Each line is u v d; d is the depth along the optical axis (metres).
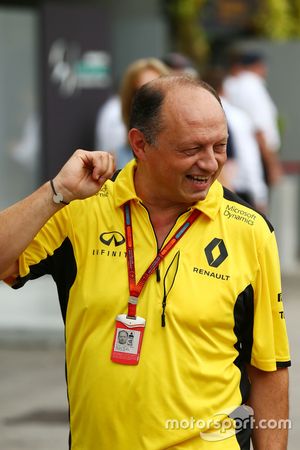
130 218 8.02
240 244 7.95
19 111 25.42
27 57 25.36
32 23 25.30
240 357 8.11
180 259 7.86
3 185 25.52
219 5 34.81
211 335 7.79
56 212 7.81
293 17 38.00
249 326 8.06
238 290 7.86
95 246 7.98
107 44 25.73
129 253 7.92
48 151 25.30
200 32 34.78
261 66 25.81
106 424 7.75
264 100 25.20
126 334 7.74
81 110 25.56
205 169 7.64
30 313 21.16
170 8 34.53
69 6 25.30
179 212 7.99
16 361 19.38
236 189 17.08
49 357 19.66
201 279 7.82
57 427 15.61
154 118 7.69
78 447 7.96
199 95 7.63
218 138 7.63
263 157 24.55
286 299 24.89
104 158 7.75
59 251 8.09
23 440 15.01
